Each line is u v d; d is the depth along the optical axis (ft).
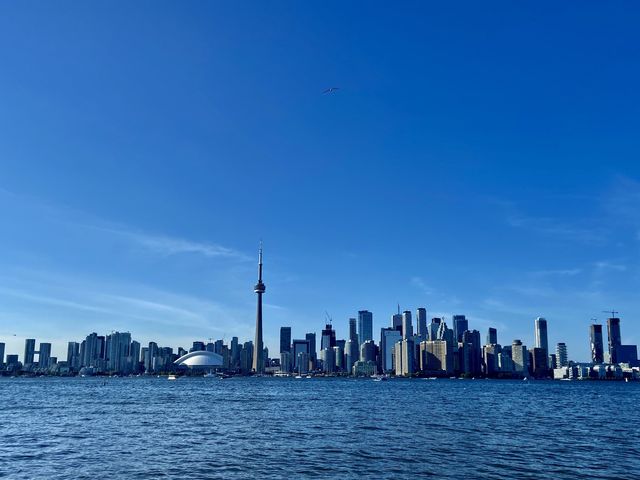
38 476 196.65
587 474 204.44
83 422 381.40
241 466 214.90
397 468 211.82
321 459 230.07
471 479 194.08
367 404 593.42
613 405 630.33
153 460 226.99
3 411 483.51
